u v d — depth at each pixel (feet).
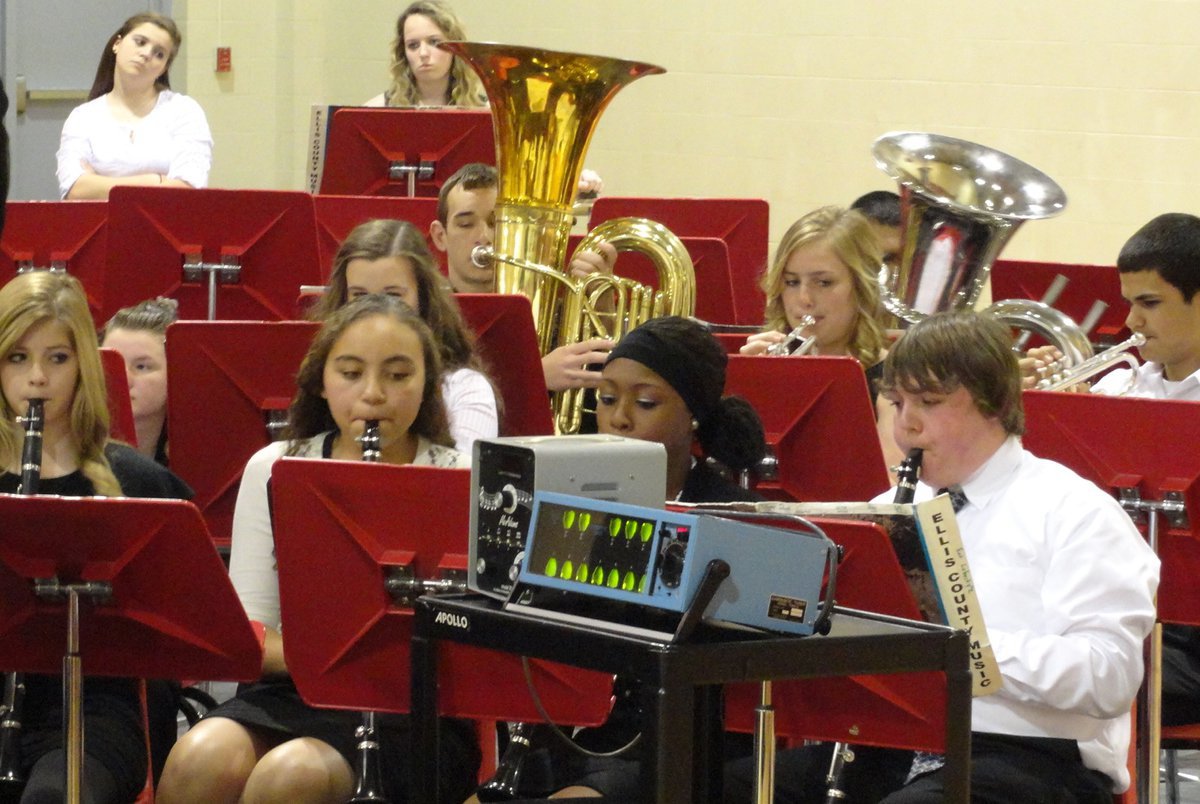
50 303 34.40
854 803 31.37
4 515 27.99
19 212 55.67
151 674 30.04
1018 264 56.44
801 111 84.02
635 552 23.67
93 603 29.12
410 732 26.71
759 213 59.11
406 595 28.81
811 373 39.42
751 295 59.57
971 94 80.53
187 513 27.63
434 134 63.36
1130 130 78.02
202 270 51.85
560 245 49.06
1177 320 44.45
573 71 47.29
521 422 43.47
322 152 66.23
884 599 27.14
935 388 30.68
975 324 30.91
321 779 31.68
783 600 24.03
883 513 27.02
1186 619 35.50
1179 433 34.50
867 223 46.68
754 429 36.24
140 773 33.60
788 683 28.71
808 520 26.61
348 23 95.20
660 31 86.53
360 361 34.37
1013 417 31.09
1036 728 30.19
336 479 28.45
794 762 32.17
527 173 48.21
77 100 96.12
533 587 25.23
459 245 51.80
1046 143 79.36
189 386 41.68
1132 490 35.17
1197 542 34.94
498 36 89.56
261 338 41.32
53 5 95.40
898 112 82.12
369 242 41.50
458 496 28.22
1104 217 78.69
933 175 48.60
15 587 29.12
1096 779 30.45
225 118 96.53
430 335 35.65
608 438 26.71
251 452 42.47
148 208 51.42
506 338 42.73
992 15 79.87
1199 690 38.68
